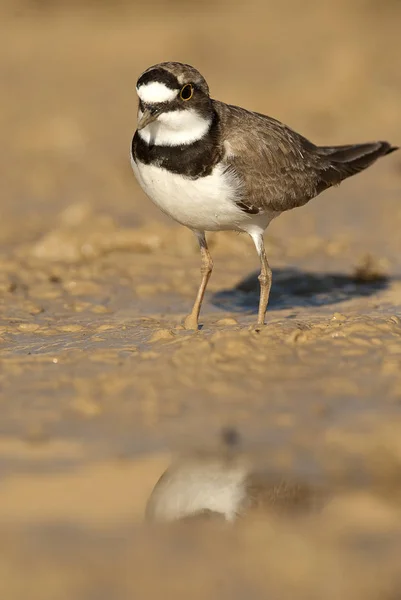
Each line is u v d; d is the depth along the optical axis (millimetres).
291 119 28078
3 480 8883
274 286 15977
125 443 9578
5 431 9859
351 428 9812
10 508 8406
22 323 13703
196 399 10508
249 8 43594
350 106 28844
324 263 17188
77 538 7938
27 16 43844
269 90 30812
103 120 29547
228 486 8789
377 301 15039
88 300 15180
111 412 10258
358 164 14328
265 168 12398
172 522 8227
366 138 26062
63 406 10430
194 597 7082
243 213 12305
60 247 17578
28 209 21156
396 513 8352
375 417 10047
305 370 11172
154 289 15648
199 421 10008
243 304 15039
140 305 14953
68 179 23547
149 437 9680
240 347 11609
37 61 37562
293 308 14727
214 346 11680
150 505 8461
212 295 15469
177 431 9805
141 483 8844
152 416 10141
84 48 38969
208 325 13562
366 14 40062
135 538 7945
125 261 17297
